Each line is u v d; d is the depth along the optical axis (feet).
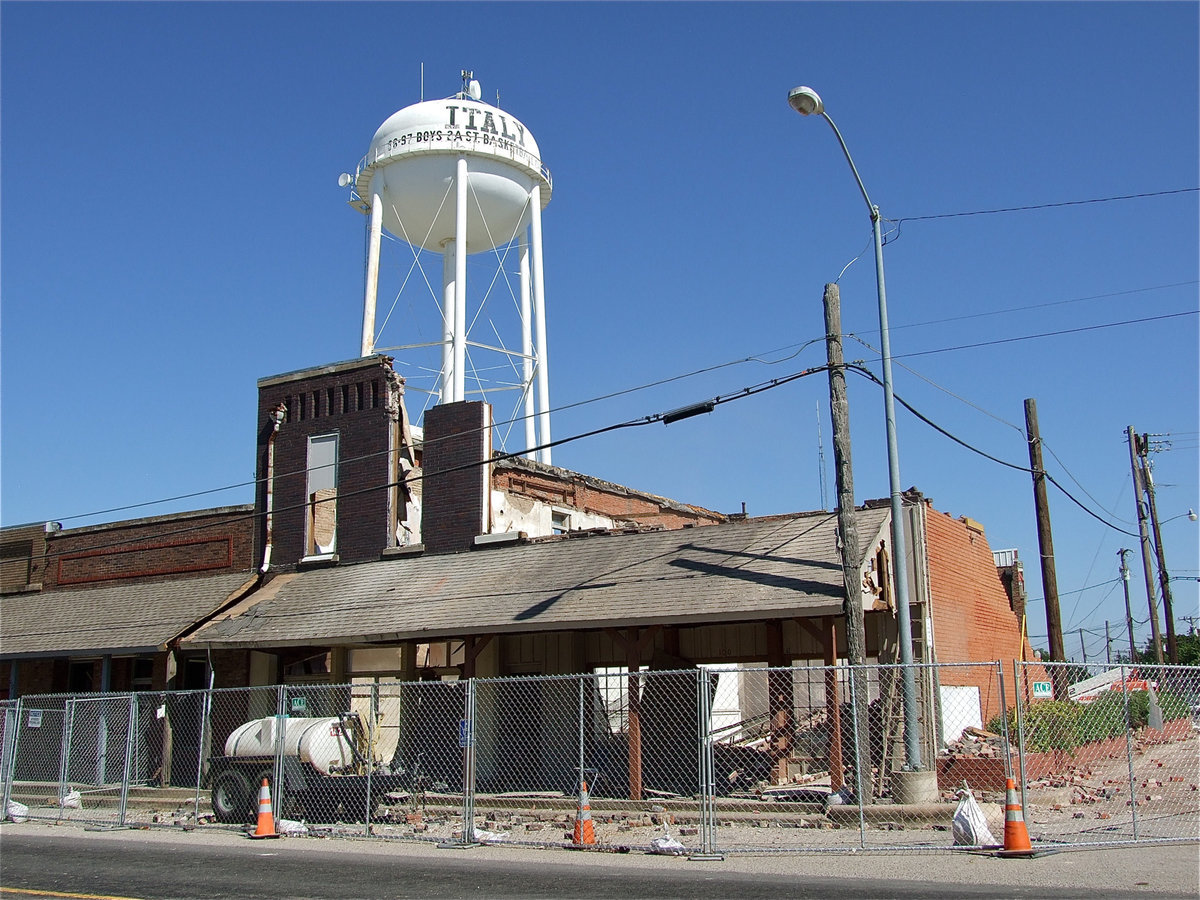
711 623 57.67
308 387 88.99
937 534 70.18
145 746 81.66
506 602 66.49
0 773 63.57
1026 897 30.17
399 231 114.93
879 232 56.18
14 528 103.30
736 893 32.24
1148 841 40.34
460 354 101.50
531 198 113.19
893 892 31.68
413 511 88.28
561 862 40.47
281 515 87.66
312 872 38.11
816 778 65.36
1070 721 69.36
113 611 88.63
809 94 51.93
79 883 36.32
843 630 64.54
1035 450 84.99
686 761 65.57
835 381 55.16
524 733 72.08
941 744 63.57
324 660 82.99
